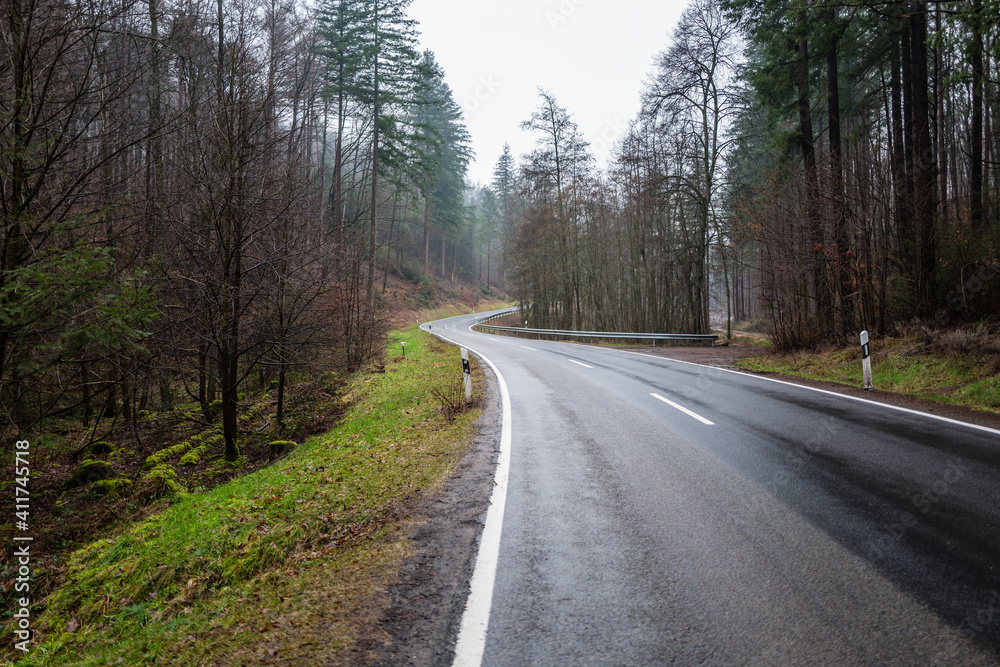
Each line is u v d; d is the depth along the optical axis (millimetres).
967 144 22422
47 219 8445
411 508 5309
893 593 3320
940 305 13820
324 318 15930
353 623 3260
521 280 47531
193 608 4383
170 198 11250
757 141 29016
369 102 31203
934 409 8852
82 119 9344
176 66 11383
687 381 12969
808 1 16188
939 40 11312
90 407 14414
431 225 70438
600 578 3643
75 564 7082
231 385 11883
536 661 2785
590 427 8391
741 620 3088
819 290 17250
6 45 7883
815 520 4484
